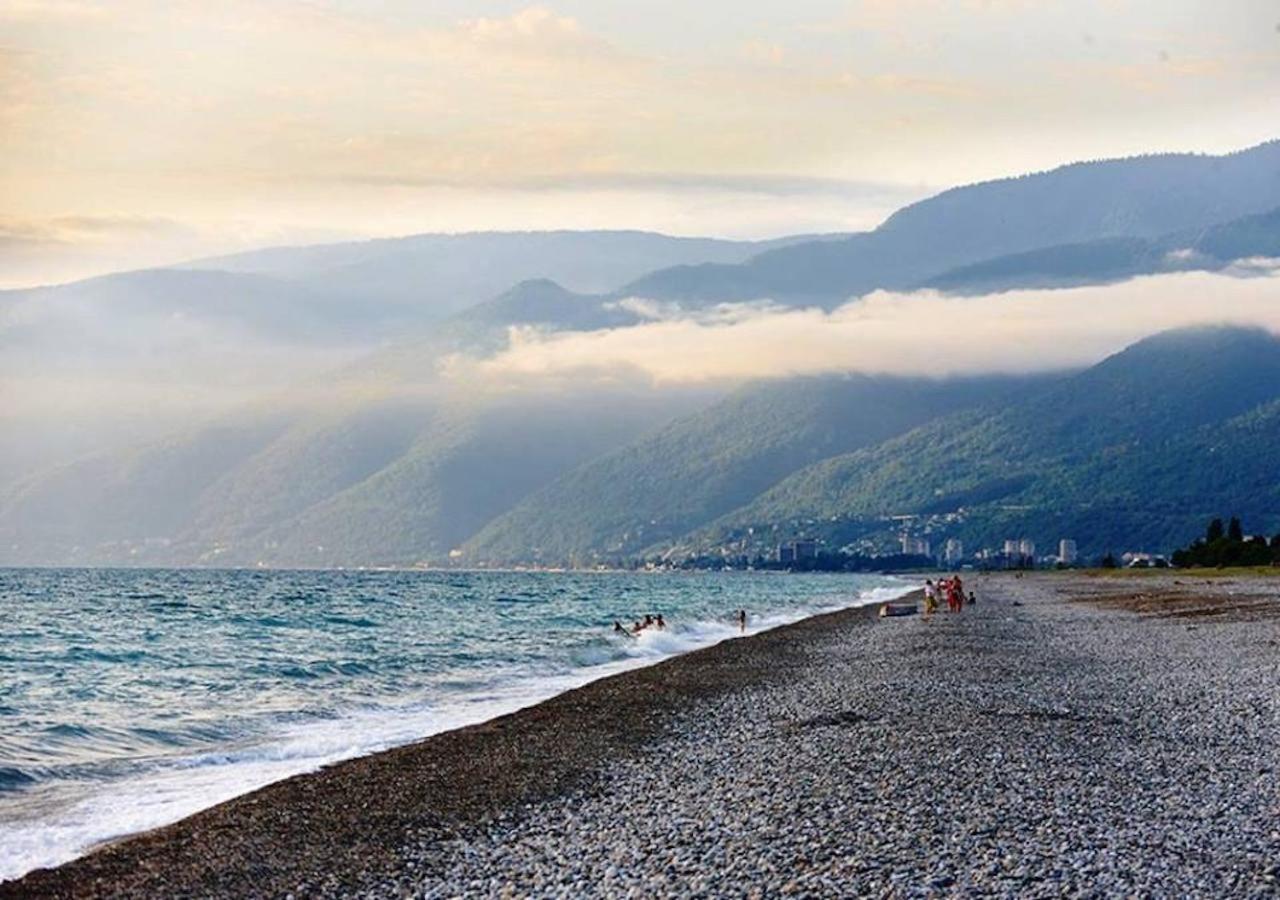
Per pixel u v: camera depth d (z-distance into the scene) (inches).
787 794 764.0
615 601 4862.2
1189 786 768.3
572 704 1293.1
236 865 650.2
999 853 611.8
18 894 602.9
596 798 802.8
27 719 1197.1
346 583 7391.7
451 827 729.6
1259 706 1126.4
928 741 942.4
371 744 1064.8
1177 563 7381.9
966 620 2787.9
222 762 978.1
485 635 2613.2
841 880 573.0
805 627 2763.3
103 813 788.6
